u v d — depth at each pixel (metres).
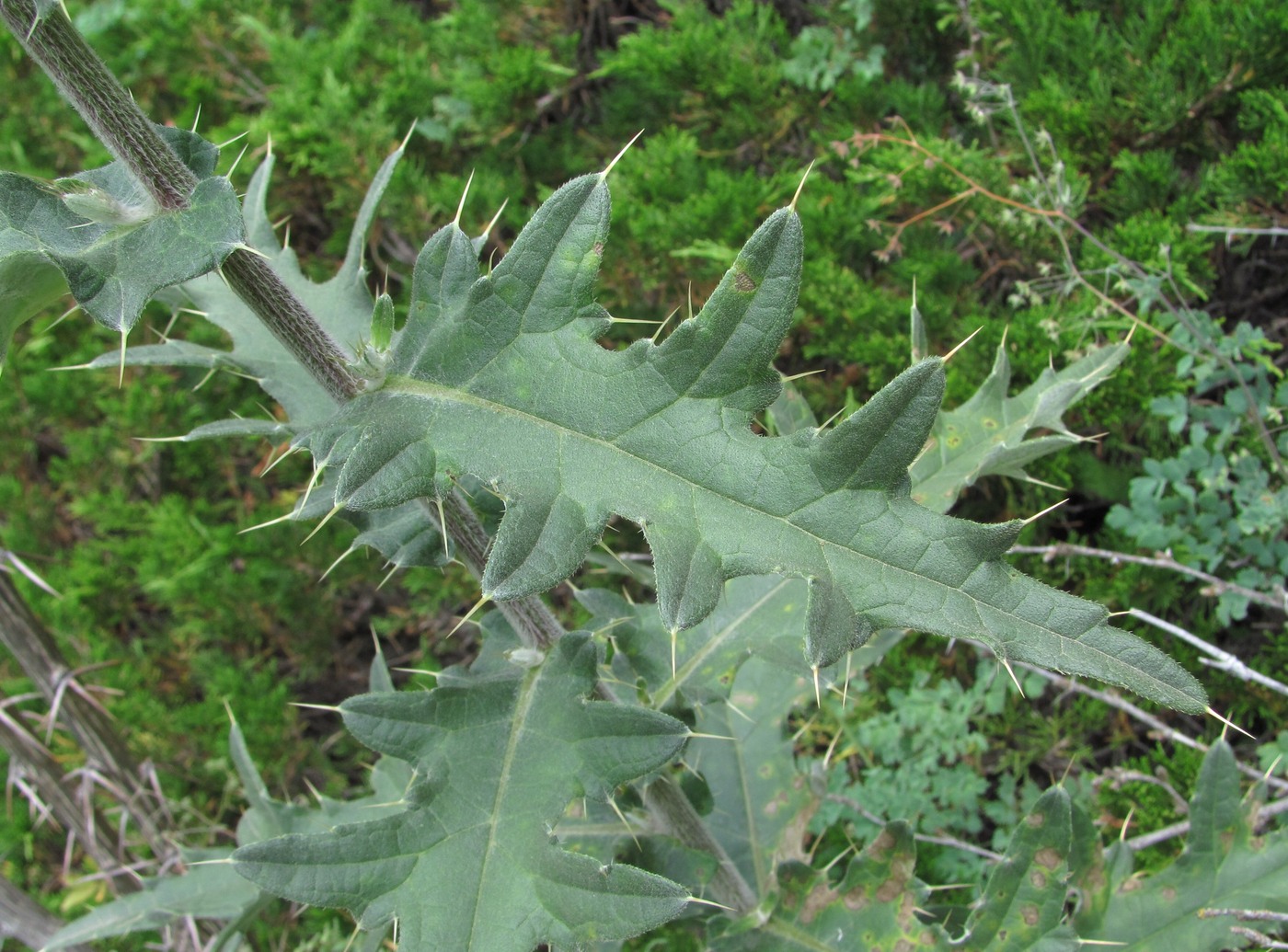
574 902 1.23
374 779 2.18
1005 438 1.97
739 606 1.86
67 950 2.93
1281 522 2.55
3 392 4.06
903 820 1.71
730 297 1.13
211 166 1.30
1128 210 3.13
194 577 3.65
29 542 4.09
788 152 3.73
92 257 1.17
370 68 3.92
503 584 1.10
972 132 3.53
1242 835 1.84
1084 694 2.85
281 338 1.35
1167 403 2.71
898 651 3.03
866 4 3.37
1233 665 2.21
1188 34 3.04
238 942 2.32
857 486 1.09
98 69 1.22
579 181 1.20
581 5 4.01
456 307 1.21
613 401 1.17
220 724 3.60
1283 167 2.73
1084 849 1.84
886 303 3.05
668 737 1.32
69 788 2.96
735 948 1.72
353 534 3.70
